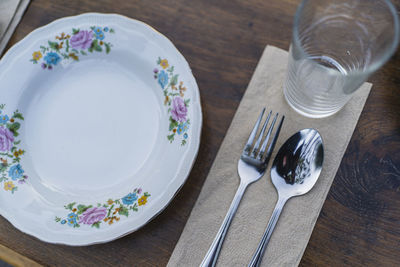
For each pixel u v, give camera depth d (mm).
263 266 515
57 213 523
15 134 560
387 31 505
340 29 540
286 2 594
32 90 572
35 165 551
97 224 512
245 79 575
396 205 529
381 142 546
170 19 599
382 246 519
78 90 576
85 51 576
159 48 560
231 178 542
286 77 543
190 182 546
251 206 532
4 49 601
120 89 574
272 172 539
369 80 561
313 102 540
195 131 525
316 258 521
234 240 523
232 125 560
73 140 560
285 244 520
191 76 545
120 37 568
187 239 526
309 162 538
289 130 553
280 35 586
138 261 527
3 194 528
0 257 520
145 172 540
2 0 604
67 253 531
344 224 526
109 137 559
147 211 509
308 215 526
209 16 597
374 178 538
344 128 549
